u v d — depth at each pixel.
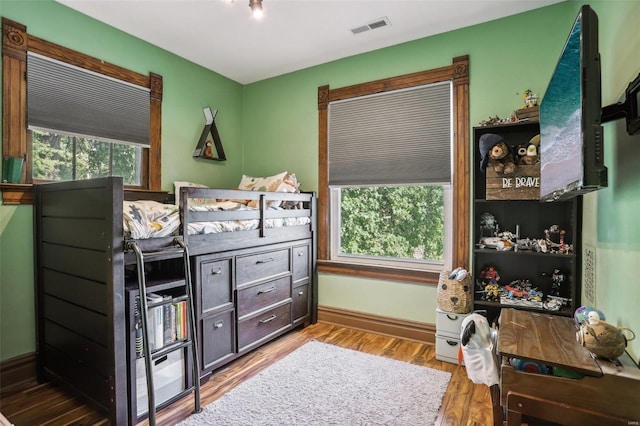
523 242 2.48
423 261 3.14
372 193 3.43
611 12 1.61
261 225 2.84
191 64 3.45
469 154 2.81
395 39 3.05
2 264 2.21
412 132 3.10
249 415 1.96
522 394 1.31
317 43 3.10
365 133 3.33
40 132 2.42
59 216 2.14
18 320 2.28
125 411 1.82
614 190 1.57
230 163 3.93
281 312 3.07
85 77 2.61
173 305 2.09
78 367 2.04
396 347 2.92
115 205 1.78
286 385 2.28
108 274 1.79
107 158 2.82
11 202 2.23
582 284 2.16
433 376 2.40
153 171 3.09
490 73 2.75
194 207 2.37
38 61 2.35
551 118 1.69
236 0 2.43
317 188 3.62
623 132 1.46
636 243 1.32
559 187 1.52
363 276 3.33
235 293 2.60
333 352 2.80
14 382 2.25
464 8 2.57
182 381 2.17
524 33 2.62
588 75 1.14
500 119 2.64
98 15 2.61
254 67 3.62
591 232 1.97
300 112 3.71
